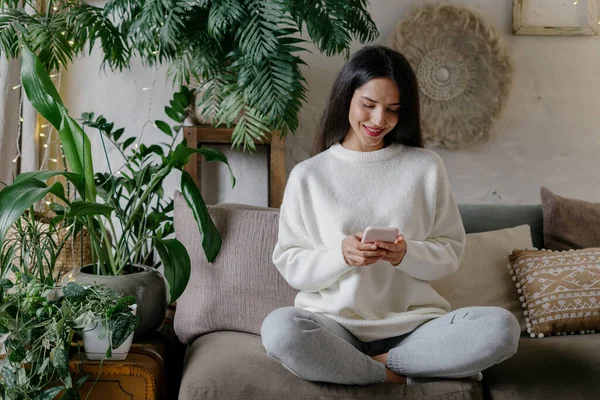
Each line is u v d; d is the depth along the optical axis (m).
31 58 1.61
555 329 1.76
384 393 1.37
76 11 2.12
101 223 1.74
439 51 2.70
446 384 1.39
